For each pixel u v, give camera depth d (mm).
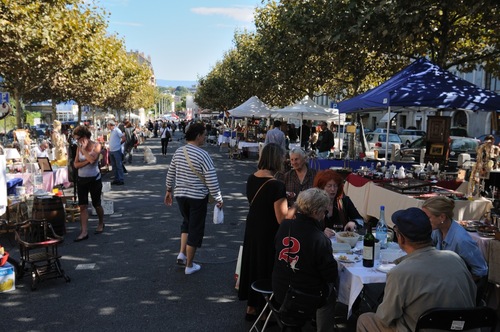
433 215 4086
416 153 17578
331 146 15680
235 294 5316
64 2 14438
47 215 7254
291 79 20641
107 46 23422
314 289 3473
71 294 5289
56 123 12922
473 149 19141
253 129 24672
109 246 7215
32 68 15289
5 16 11336
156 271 6070
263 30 22797
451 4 10367
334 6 12844
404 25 10867
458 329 2754
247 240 4465
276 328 4434
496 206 5785
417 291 2826
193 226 5832
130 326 4484
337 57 14609
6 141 16750
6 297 5195
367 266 3826
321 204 3535
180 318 4668
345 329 4457
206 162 5695
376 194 7719
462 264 2926
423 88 8570
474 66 15430
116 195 11883
